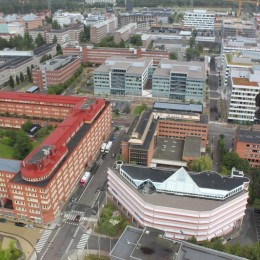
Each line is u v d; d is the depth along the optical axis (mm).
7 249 149250
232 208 161625
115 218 172750
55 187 173500
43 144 184750
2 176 181000
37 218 172250
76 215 178625
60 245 159875
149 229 136875
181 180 164000
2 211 177375
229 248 145250
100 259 151750
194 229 156250
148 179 169625
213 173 175250
